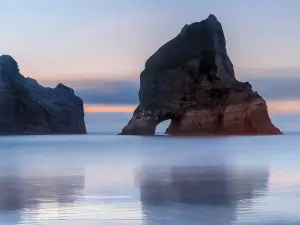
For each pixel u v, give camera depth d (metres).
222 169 35.16
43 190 23.62
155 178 29.16
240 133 132.12
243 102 134.12
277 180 27.44
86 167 37.72
